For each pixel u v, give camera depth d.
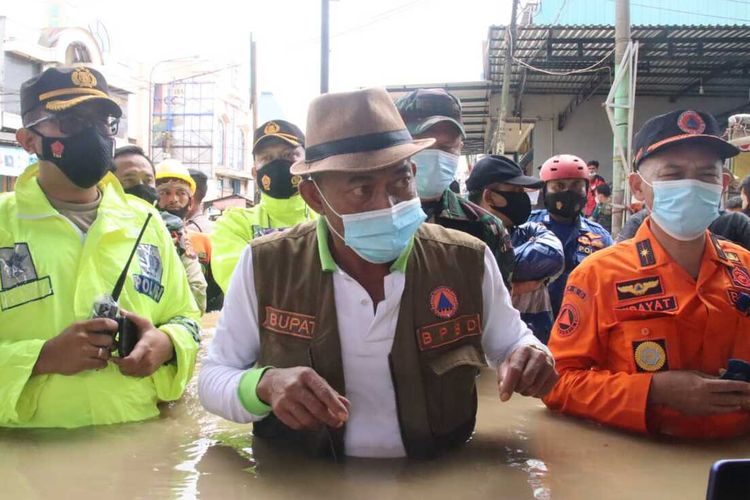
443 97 2.85
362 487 1.68
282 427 2.03
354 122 1.76
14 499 1.59
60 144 2.23
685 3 11.59
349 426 1.91
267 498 1.60
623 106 7.32
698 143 2.10
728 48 10.73
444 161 2.79
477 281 1.97
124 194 2.56
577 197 3.83
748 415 2.12
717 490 1.07
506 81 10.54
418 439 1.89
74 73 2.25
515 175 3.36
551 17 11.62
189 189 4.84
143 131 25.11
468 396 1.99
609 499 1.61
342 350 1.88
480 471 1.80
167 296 2.56
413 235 1.88
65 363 2.09
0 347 2.12
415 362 1.87
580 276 2.32
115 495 1.62
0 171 14.73
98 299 2.17
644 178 2.25
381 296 1.90
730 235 3.96
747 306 2.12
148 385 2.39
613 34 10.14
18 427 2.18
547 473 1.79
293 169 1.85
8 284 2.17
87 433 2.15
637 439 2.09
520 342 1.98
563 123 13.85
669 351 2.12
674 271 2.17
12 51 16.44
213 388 1.90
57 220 2.26
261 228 3.72
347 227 1.79
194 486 1.68
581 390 2.22
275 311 1.92
